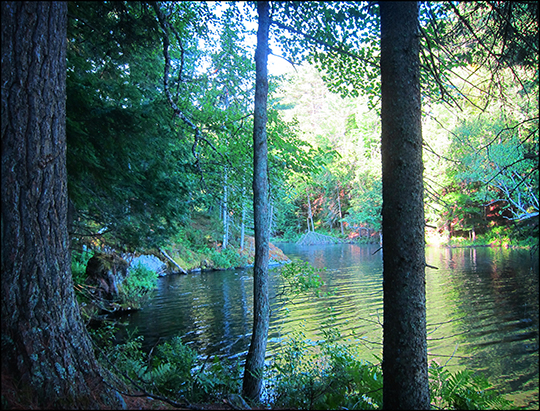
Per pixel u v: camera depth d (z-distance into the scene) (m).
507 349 7.32
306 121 50.09
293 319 10.02
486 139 11.30
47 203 2.85
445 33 4.67
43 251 2.80
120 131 5.66
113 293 11.37
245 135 7.75
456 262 19.75
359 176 38.22
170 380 4.03
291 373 4.52
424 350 3.01
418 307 2.98
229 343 8.28
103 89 6.01
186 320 10.33
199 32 7.13
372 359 6.95
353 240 43.06
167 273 19.39
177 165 7.45
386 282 3.09
